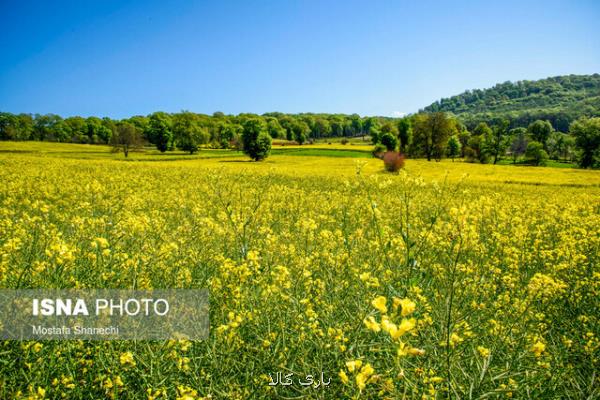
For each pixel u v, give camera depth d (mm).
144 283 4426
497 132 79625
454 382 2619
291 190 19453
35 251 4805
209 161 62781
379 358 3115
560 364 3289
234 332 3252
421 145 79000
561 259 6656
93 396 2994
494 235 7637
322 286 4406
